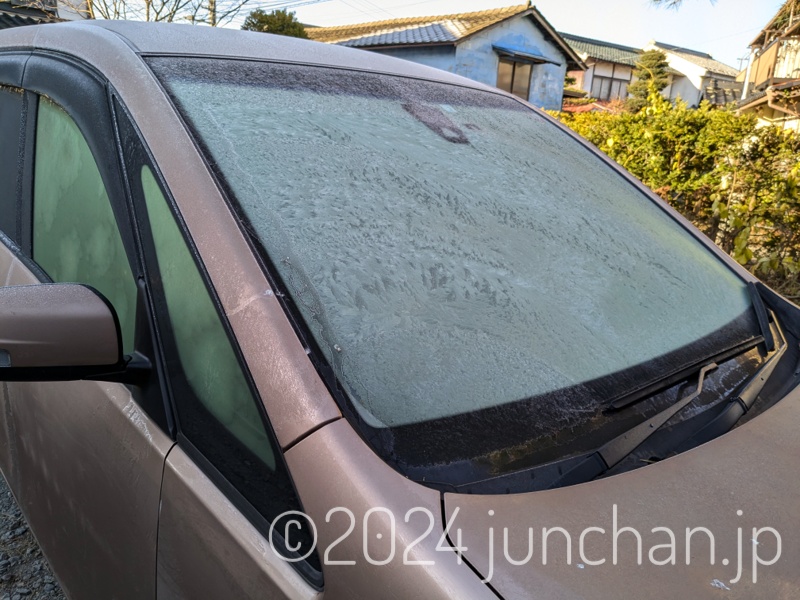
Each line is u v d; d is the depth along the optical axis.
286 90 1.50
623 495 0.99
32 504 1.67
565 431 1.11
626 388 1.24
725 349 1.44
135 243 1.26
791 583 0.90
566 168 1.85
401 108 1.69
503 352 1.20
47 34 1.79
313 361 0.99
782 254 5.37
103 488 1.29
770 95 13.40
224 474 1.05
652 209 1.89
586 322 1.36
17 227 1.79
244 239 1.10
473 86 2.08
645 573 0.88
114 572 1.29
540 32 22.48
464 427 1.04
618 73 40.94
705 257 1.76
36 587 2.12
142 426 1.20
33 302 1.09
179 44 1.52
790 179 5.20
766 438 1.18
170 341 1.18
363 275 1.17
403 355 1.10
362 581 0.85
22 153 1.77
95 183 1.43
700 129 6.11
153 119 1.28
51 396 1.49
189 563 1.06
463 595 0.80
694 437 1.17
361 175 1.38
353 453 0.91
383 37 21.97
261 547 0.96
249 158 1.26
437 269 1.28
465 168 1.60
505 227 1.49
